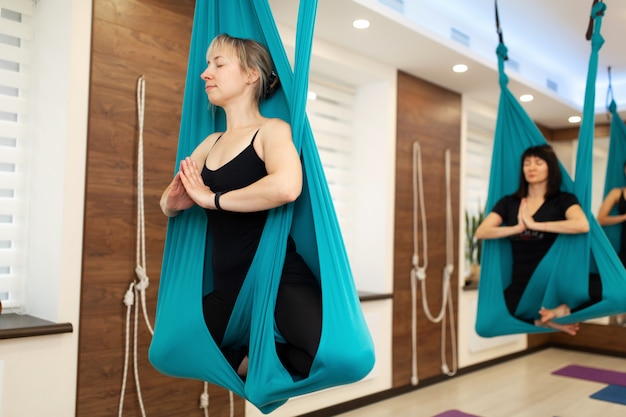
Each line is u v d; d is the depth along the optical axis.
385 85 3.88
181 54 2.68
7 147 2.43
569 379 4.50
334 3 2.85
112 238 2.42
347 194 4.00
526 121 3.02
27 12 2.47
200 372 1.56
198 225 1.61
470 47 3.97
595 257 2.66
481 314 2.90
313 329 1.36
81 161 2.33
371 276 3.91
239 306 1.44
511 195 2.94
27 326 2.15
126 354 2.43
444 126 4.39
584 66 4.82
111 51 2.42
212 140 1.65
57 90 2.36
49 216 2.35
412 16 3.49
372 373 3.71
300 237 1.50
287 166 1.36
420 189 4.13
